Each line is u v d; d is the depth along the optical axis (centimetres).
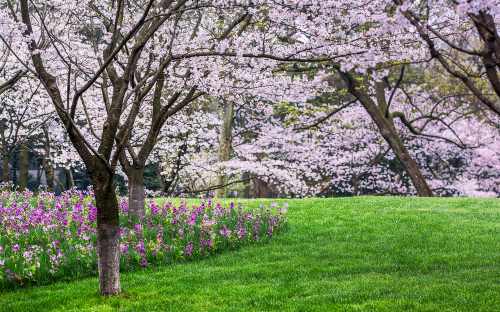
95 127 1725
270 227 1250
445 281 843
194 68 1109
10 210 1149
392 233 1264
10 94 1680
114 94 895
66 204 1397
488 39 900
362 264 984
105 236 789
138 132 1859
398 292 780
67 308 742
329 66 1583
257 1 880
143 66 1184
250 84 1245
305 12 941
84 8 1076
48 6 1031
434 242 1163
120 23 1066
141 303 756
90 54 1117
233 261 1034
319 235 1268
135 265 985
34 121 1800
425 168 2966
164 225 1227
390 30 901
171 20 1077
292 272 937
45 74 780
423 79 2828
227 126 2292
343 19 982
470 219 1407
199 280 893
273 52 1102
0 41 1039
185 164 2372
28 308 744
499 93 953
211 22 1245
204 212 1329
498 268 920
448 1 1037
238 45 1009
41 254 941
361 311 693
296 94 1678
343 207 1605
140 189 1259
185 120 1836
